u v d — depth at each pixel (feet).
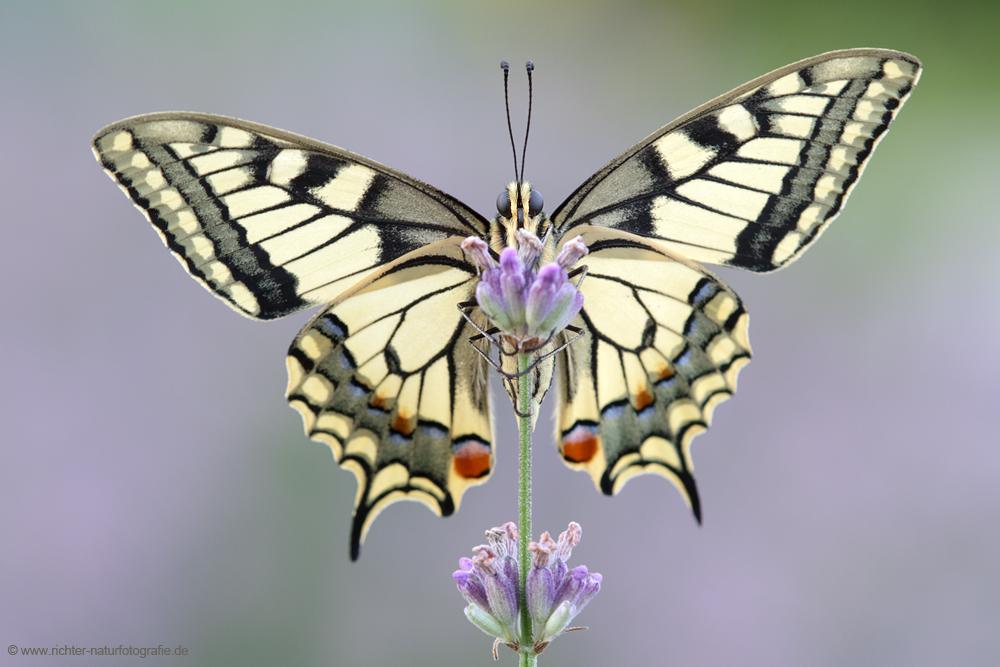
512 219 1.75
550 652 1.97
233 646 1.97
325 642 1.97
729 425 2.07
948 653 1.97
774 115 1.74
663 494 2.01
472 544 1.99
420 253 1.76
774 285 2.23
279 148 1.74
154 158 1.72
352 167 1.75
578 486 2.00
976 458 2.02
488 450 1.77
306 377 1.76
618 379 1.77
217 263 1.74
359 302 1.76
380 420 1.77
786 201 1.74
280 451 2.01
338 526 1.99
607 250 1.76
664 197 1.76
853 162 1.73
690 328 1.77
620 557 1.99
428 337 1.76
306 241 1.75
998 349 2.12
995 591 1.98
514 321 1.69
